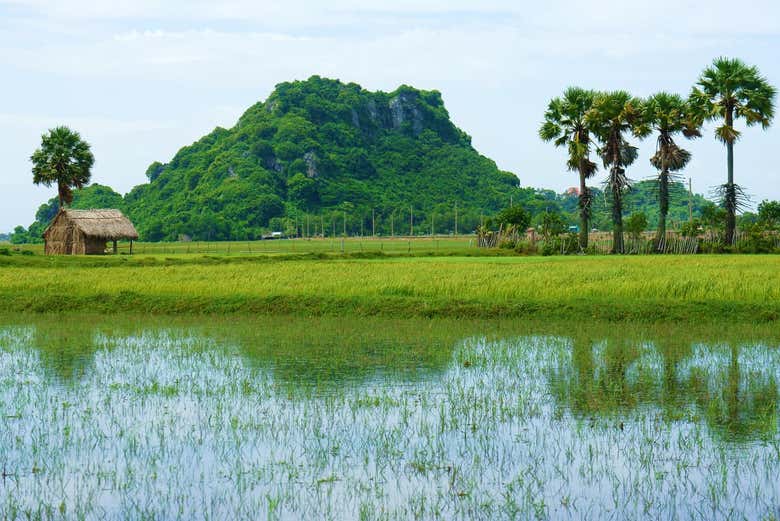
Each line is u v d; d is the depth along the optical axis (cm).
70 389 1414
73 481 950
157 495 904
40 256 5259
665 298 2366
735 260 4084
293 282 2884
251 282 2917
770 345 1811
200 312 2544
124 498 896
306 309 2473
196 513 853
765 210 6512
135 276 3278
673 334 1991
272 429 1151
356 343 1906
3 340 2000
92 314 2569
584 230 6025
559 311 2295
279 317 2425
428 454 1037
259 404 1294
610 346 1820
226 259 5062
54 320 2416
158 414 1241
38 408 1281
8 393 1386
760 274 2819
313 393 1366
